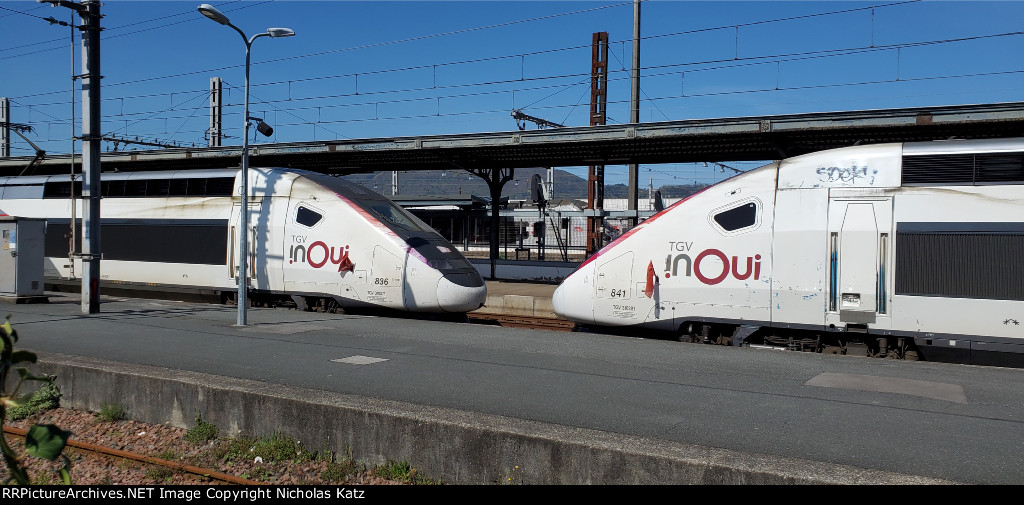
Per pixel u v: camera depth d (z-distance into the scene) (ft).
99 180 47.93
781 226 36.91
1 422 10.92
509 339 38.52
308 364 31.22
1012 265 32.58
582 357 33.30
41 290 55.52
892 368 31.01
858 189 35.58
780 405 24.34
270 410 24.62
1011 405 24.45
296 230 51.21
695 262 39.01
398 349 35.17
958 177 34.06
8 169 95.66
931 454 19.19
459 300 46.65
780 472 16.94
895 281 34.60
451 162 80.02
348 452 22.97
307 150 74.43
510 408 23.97
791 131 53.21
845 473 16.97
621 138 60.08
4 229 54.49
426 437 21.58
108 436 27.04
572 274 43.09
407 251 47.55
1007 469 18.06
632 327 41.29
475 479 20.76
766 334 38.01
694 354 34.22
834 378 28.81
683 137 58.23
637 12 75.25
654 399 25.20
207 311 49.65
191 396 26.61
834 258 35.68
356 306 49.16
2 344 10.69
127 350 34.35
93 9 46.70
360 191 52.31
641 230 41.04
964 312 33.27
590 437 19.74
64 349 34.47
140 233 58.70
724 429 21.50
